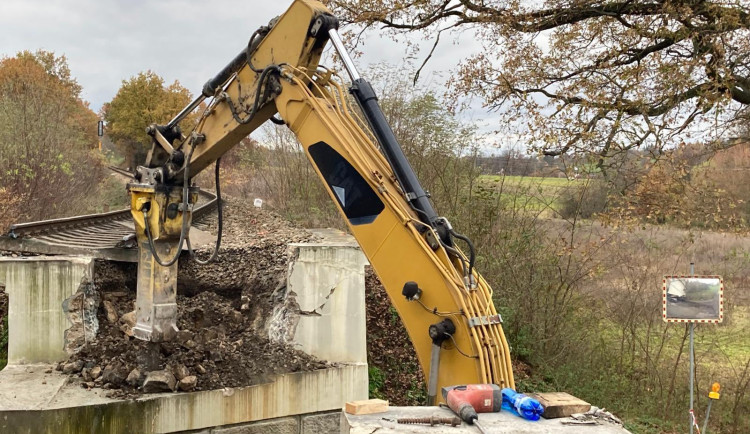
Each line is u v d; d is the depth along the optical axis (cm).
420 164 1234
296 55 443
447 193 1152
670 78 830
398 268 386
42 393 534
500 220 1092
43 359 612
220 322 728
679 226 955
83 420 510
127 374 571
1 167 1440
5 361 712
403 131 1323
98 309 673
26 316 610
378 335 923
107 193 2411
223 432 585
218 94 504
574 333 1012
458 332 359
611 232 960
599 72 926
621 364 995
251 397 599
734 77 854
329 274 695
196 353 618
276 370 637
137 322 569
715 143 870
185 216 528
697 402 915
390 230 390
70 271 619
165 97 5491
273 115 488
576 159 928
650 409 922
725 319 1036
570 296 1038
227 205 1836
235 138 512
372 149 416
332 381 655
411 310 381
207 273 809
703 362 1009
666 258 1034
